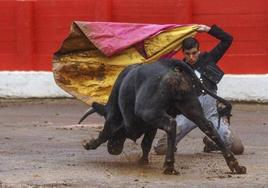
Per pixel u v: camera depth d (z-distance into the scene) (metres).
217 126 15.30
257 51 26.97
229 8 27.12
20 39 28.69
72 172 13.79
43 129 20.42
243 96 26.92
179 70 13.37
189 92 13.19
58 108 25.94
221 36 15.38
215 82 15.26
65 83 16.73
